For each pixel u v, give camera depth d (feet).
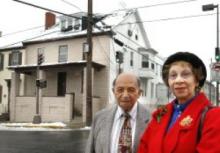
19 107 96.48
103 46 98.78
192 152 7.11
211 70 52.54
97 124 12.06
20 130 71.82
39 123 83.76
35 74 106.11
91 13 70.85
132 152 11.01
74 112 95.71
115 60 100.58
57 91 101.96
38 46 110.83
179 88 7.86
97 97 93.97
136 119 11.32
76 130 70.59
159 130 7.91
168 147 7.41
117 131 11.44
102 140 11.54
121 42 100.12
